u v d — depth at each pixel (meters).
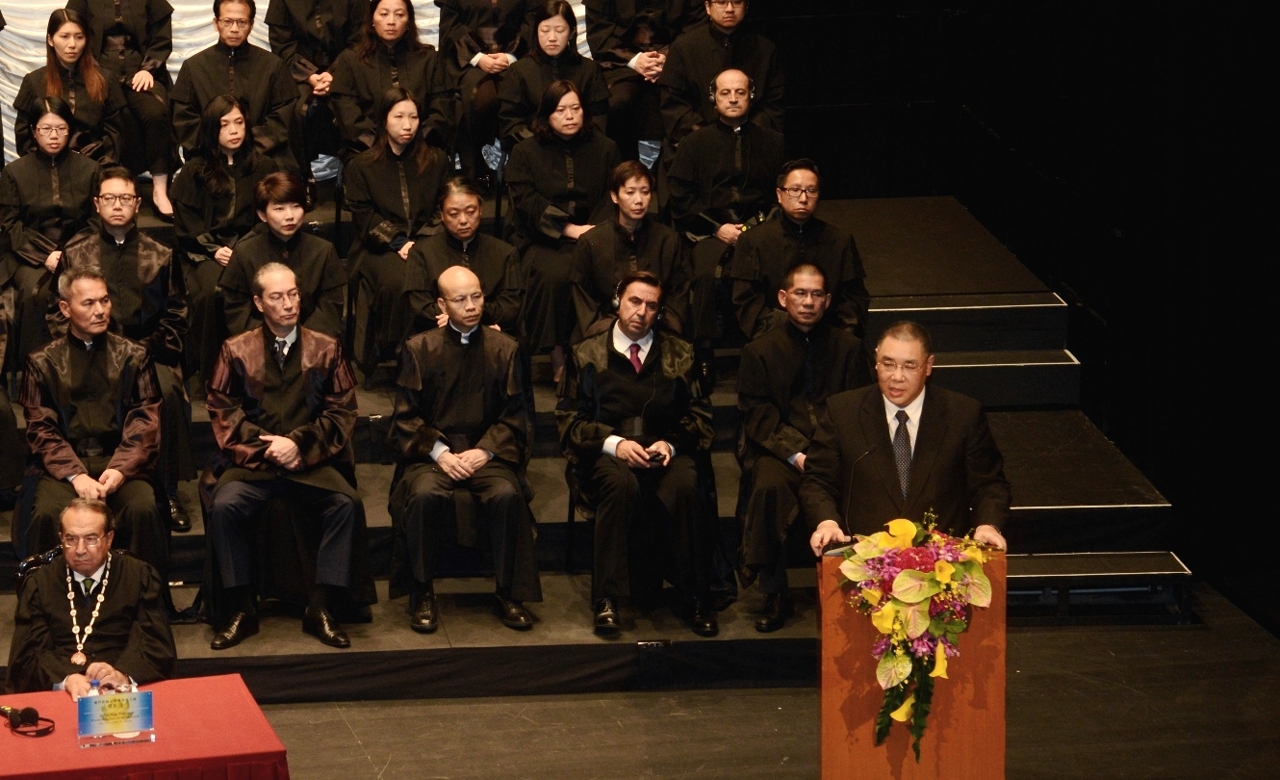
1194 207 12.41
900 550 8.08
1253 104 11.86
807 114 16.70
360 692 11.01
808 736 10.59
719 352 14.34
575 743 10.49
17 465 11.99
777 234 13.00
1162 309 12.73
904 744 8.34
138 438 11.28
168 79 15.59
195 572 11.95
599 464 11.37
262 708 10.91
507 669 11.08
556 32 14.61
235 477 11.20
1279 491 12.43
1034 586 12.12
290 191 12.88
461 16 15.64
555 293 13.55
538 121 13.89
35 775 7.84
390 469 13.00
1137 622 12.17
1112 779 10.11
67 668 9.89
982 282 14.60
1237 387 12.38
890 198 17.06
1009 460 13.14
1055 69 14.48
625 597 11.23
